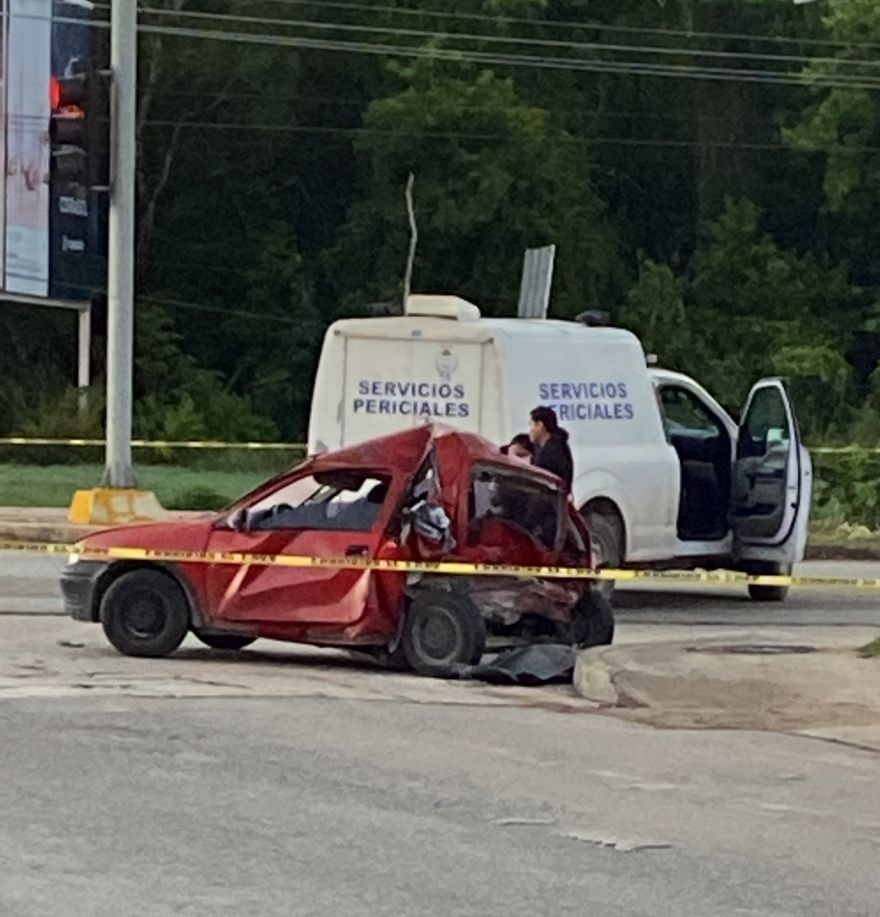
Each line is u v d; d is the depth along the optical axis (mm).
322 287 57719
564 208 55781
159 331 55969
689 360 56406
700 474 20703
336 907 7547
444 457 14406
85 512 24719
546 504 14891
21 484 36656
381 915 7453
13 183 39906
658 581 22719
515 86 57594
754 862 8555
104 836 8586
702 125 59625
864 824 9438
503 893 7840
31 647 14891
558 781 10227
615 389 19578
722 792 10117
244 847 8461
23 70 39938
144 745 10750
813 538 29547
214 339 57688
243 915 7395
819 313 58250
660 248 59531
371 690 13328
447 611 14055
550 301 55906
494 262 55281
